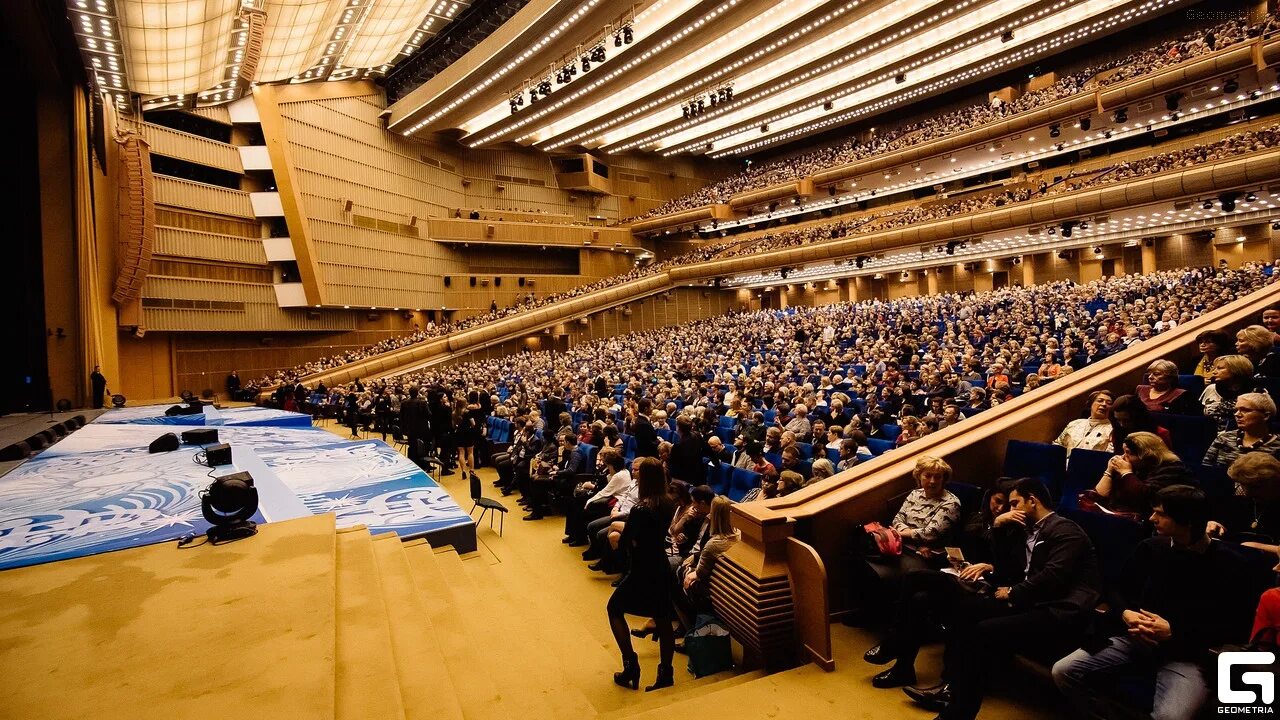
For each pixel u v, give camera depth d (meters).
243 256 22.80
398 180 28.59
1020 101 28.52
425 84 25.52
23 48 12.37
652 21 21.97
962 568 3.10
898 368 11.84
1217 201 20.56
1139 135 25.75
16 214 13.90
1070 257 28.48
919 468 3.50
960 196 30.73
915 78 30.72
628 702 3.20
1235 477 2.51
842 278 36.88
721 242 40.66
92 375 14.67
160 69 16.48
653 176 41.59
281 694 2.10
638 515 3.44
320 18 18.95
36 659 2.30
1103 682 2.39
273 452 8.78
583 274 36.88
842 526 3.59
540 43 22.36
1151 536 2.48
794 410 7.83
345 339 27.08
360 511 5.64
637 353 22.83
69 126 14.39
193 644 2.43
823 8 21.56
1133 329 9.92
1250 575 2.16
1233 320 5.26
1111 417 3.60
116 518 4.34
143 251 17.44
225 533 3.77
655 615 3.37
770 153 44.56
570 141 34.00
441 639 3.34
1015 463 3.88
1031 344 11.55
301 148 24.12
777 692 2.89
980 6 22.30
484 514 7.18
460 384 17.83
